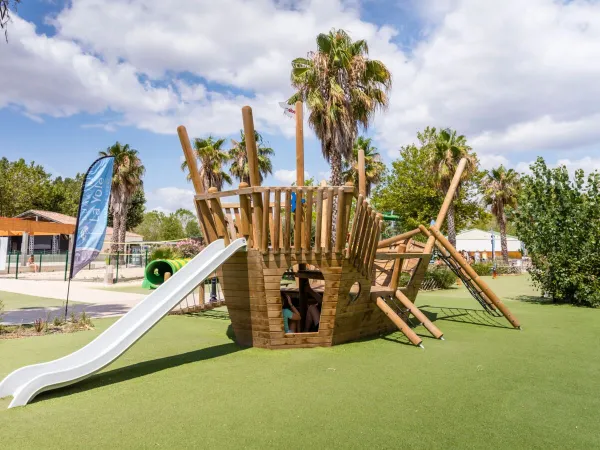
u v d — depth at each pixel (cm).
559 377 523
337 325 684
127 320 548
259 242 634
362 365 571
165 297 580
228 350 661
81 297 1433
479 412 404
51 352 647
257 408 411
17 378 461
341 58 1628
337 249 650
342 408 411
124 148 3325
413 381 500
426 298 1468
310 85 1688
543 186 1294
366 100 1650
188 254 2428
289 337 663
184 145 693
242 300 678
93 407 418
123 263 3575
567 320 984
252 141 614
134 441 340
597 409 415
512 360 607
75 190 6100
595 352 660
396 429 363
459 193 2827
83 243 973
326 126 1642
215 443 335
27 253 3334
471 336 791
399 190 3303
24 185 4947
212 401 432
